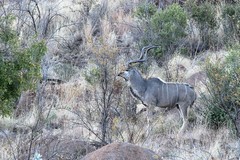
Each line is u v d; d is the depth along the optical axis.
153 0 53.75
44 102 35.06
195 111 34.72
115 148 23.75
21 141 27.83
